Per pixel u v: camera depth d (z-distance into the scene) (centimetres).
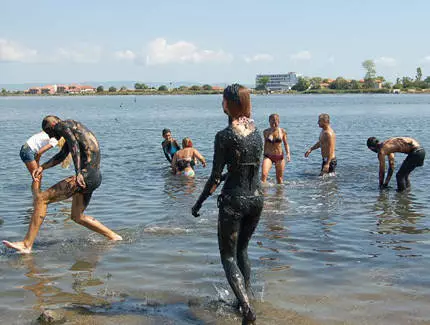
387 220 825
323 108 6900
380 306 491
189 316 480
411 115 4581
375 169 1387
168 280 569
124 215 877
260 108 7175
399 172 1067
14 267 614
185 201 991
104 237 739
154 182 1220
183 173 1331
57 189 685
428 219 828
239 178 488
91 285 556
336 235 739
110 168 1460
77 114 5644
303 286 544
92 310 492
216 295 528
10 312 486
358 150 1853
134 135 2688
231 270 479
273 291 531
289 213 880
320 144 1316
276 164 1185
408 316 468
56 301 513
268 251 667
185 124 3684
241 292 464
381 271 586
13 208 931
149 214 882
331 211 892
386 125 3288
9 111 6606
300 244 697
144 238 733
